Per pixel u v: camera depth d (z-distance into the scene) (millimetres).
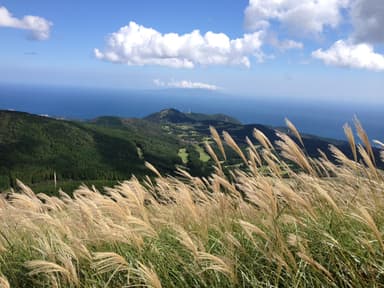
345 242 3229
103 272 3668
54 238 4066
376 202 3420
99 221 4133
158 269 3521
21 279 4133
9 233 5074
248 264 3410
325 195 3021
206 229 3961
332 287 2938
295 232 3469
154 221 4641
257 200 3158
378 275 2809
